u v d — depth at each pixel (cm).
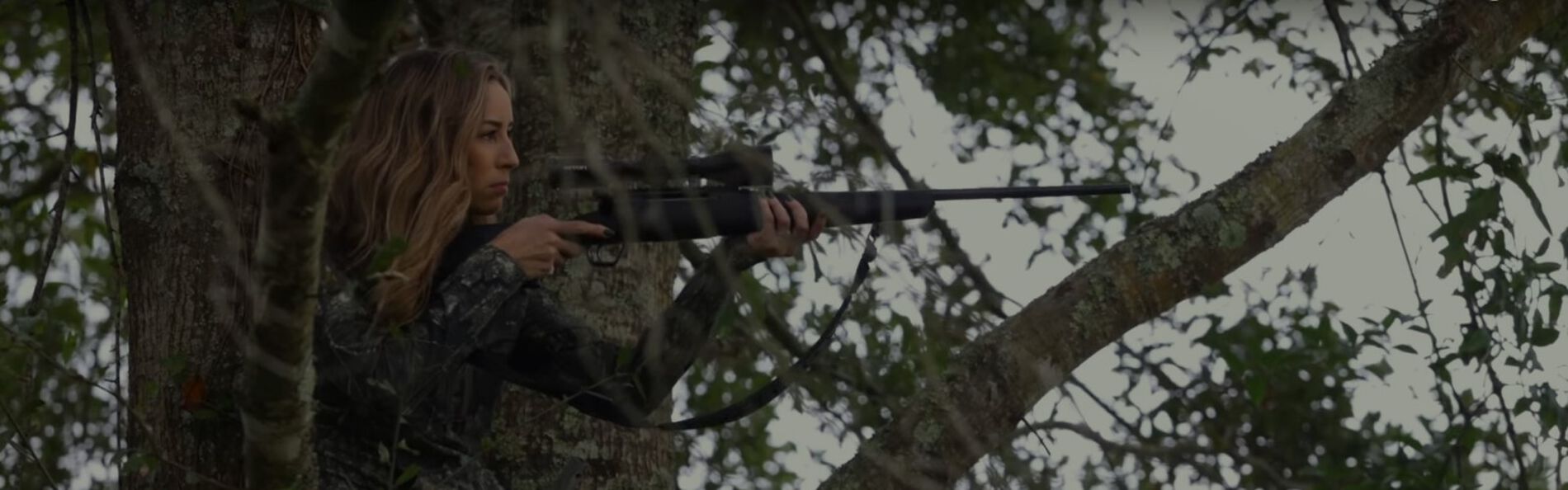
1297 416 554
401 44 350
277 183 212
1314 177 335
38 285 350
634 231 299
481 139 304
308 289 226
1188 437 509
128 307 328
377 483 290
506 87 311
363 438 290
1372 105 341
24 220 542
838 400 307
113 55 340
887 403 318
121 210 329
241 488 306
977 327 288
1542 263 390
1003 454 301
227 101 327
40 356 274
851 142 294
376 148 296
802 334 389
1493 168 389
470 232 307
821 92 428
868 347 314
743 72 490
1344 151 336
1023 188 346
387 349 276
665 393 318
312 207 215
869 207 312
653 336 311
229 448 309
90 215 503
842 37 613
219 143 323
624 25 374
